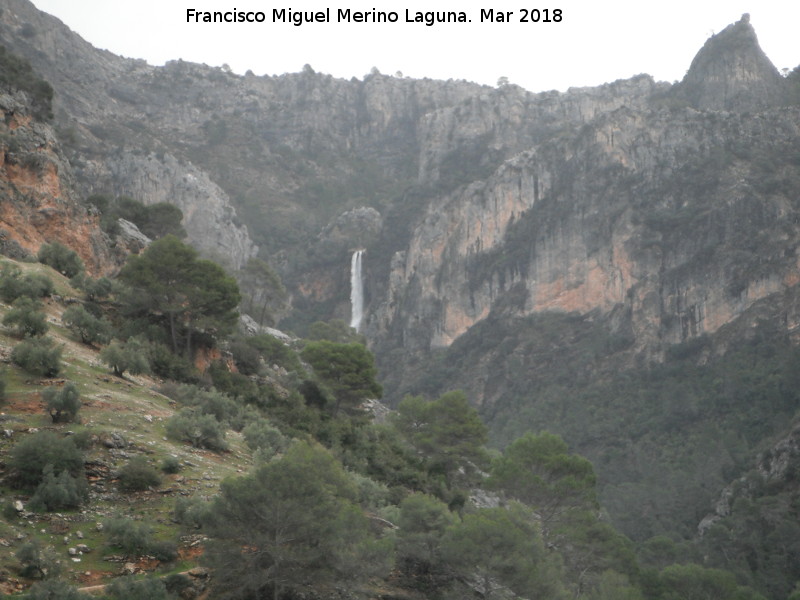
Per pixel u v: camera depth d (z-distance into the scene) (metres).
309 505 24.31
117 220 86.06
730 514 105.44
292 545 24.19
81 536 24.94
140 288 50.84
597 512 46.66
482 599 28.94
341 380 60.09
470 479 57.72
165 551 24.67
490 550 28.39
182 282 51.66
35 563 22.48
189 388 41.72
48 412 30.95
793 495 100.62
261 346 70.38
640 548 85.56
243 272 122.12
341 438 50.84
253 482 24.34
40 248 57.22
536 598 29.22
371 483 38.16
